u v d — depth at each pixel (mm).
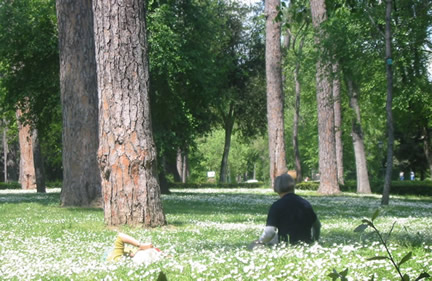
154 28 30312
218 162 101625
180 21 33625
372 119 49219
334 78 27953
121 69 13438
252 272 5836
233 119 58781
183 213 18328
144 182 13523
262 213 18625
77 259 8766
